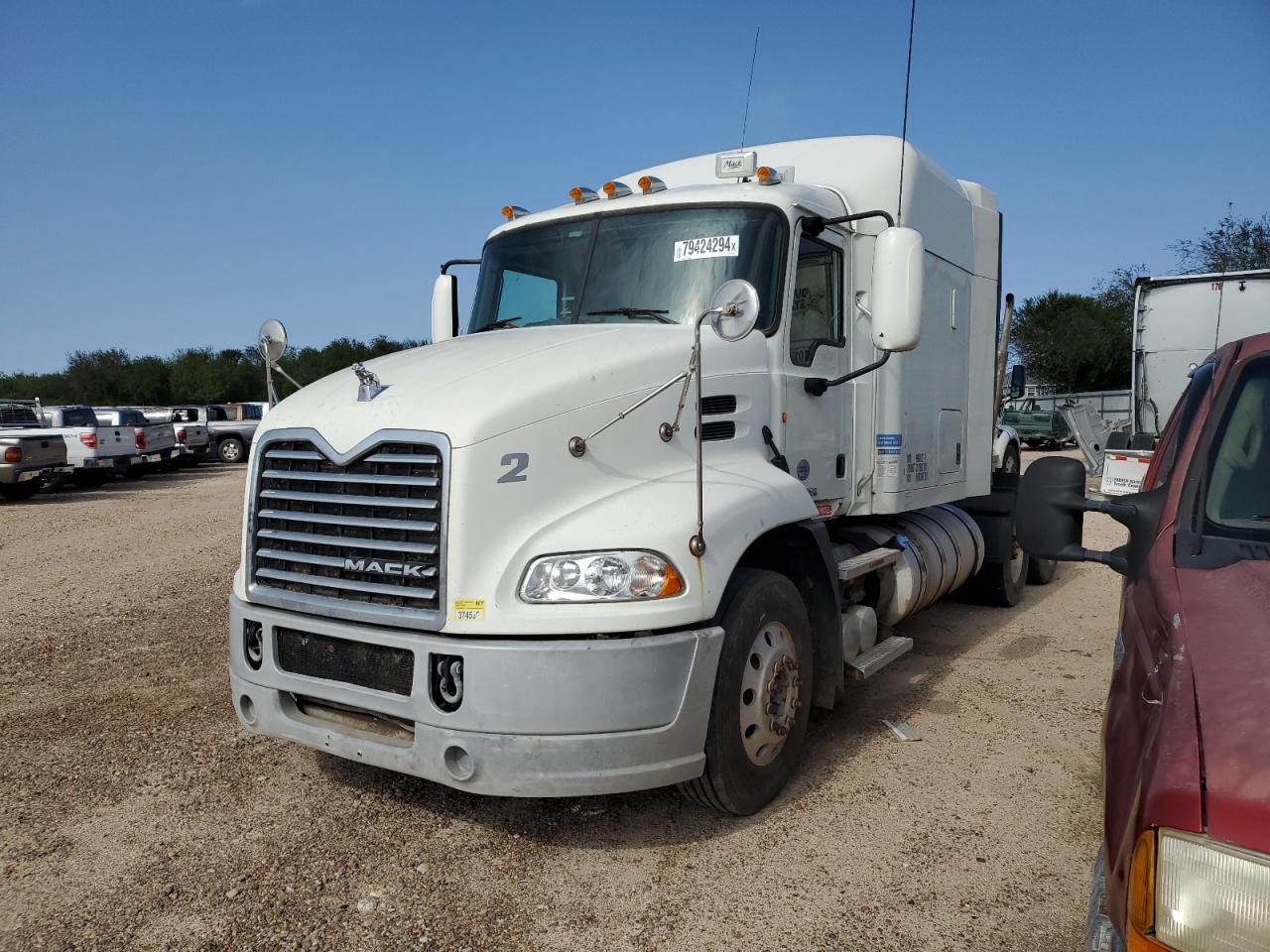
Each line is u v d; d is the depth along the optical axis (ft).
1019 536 9.91
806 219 16.06
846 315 17.63
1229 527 8.58
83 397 233.35
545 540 11.69
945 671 20.68
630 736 11.37
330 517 12.53
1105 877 6.84
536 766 11.17
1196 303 46.29
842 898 11.34
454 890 11.64
